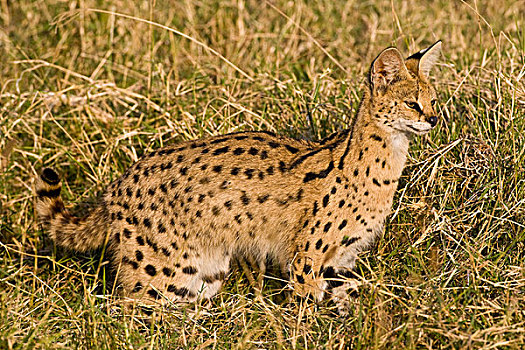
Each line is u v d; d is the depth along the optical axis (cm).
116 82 1966
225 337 1239
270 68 1917
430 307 1182
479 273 1278
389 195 1296
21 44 2152
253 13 2273
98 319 1242
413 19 2197
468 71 1694
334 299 1380
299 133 1605
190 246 1326
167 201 1305
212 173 1309
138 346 1172
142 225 1313
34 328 1202
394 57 1240
